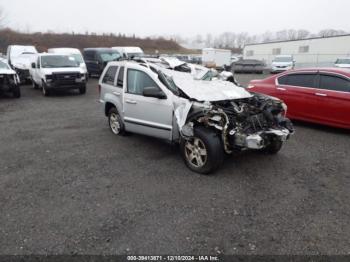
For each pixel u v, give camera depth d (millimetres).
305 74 7805
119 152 5984
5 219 3641
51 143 6637
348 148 6211
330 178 4781
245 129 4727
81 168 5203
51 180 4730
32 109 10734
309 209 3865
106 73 7223
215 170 4883
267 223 3562
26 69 17516
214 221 3600
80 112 10141
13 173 5008
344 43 36219
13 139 6961
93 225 3516
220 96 5250
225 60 38625
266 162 5418
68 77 13828
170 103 5309
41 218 3662
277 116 5277
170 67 6664
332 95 7141
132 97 6109
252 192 4316
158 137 5762
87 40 69188
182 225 3516
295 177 4809
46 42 63219
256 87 8648
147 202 4039
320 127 7883
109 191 4355
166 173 4957
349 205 3959
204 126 4855
